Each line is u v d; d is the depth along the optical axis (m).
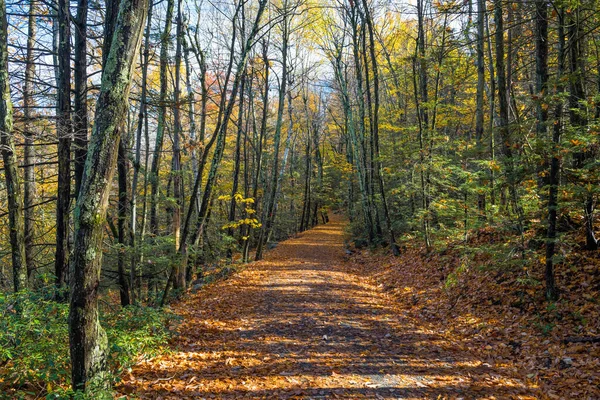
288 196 35.81
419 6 13.98
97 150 3.58
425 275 11.61
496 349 6.21
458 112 19.09
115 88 3.61
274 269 15.40
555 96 6.15
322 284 12.15
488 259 9.66
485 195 10.85
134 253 8.83
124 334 5.61
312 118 36.97
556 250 7.96
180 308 9.41
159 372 5.26
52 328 4.77
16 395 4.04
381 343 6.73
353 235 26.03
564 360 5.24
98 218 3.62
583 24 7.97
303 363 5.75
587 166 6.22
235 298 10.25
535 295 7.32
